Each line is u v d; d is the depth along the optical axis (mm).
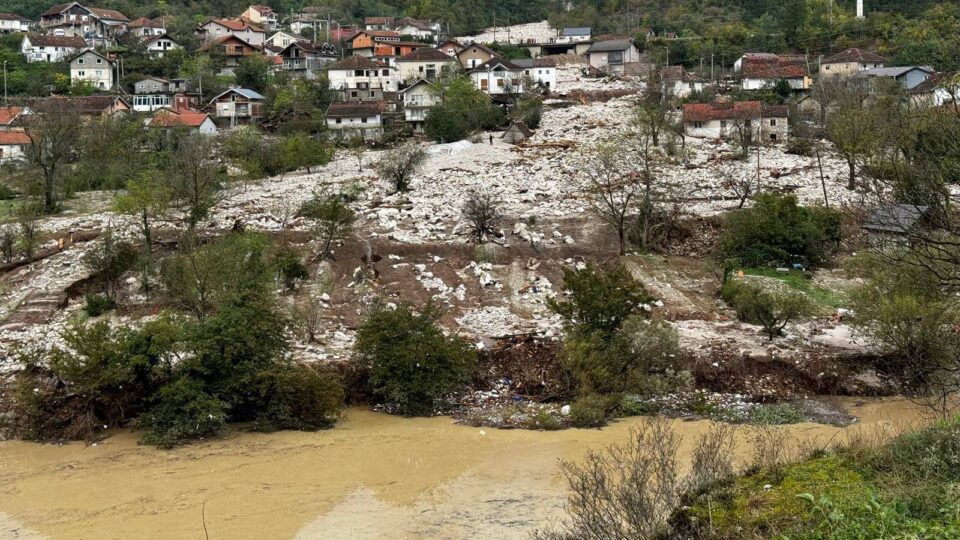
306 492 25641
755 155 71562
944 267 25594
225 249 42531
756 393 35188
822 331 39625
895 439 19000
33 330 40656
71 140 69625
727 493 16844
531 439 30625
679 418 32844
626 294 36438
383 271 47625
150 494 25859
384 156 72812
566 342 36188
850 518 14945
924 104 34719
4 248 49469
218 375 32500
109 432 31984
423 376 34344
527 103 91750
